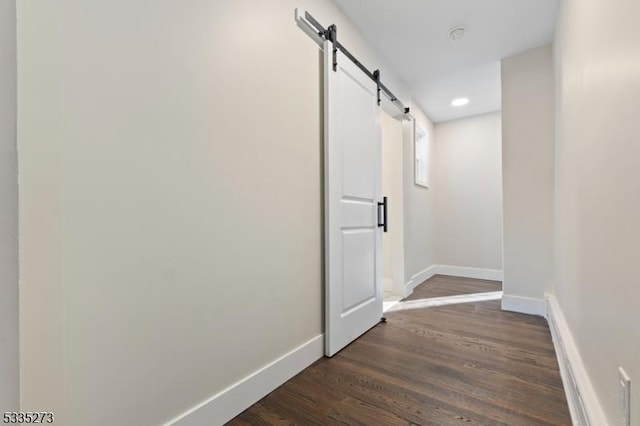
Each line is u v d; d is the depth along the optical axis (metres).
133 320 1.03
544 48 2.73
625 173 0.89
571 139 1.73
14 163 0.45
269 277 1.58
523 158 2.86
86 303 0.91
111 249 0.97
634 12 0.83
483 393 1.52
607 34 1.06
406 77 3.26
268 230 1.57
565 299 1.88
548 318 2.50
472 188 4.47
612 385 0.96
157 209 1.10
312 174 1.88
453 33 2.51
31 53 0.78
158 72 1.10
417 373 1.73
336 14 2.15
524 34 2.54
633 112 0.83
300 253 1.79
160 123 1.11
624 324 0.87
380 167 2.63
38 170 0.80
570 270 1.71
